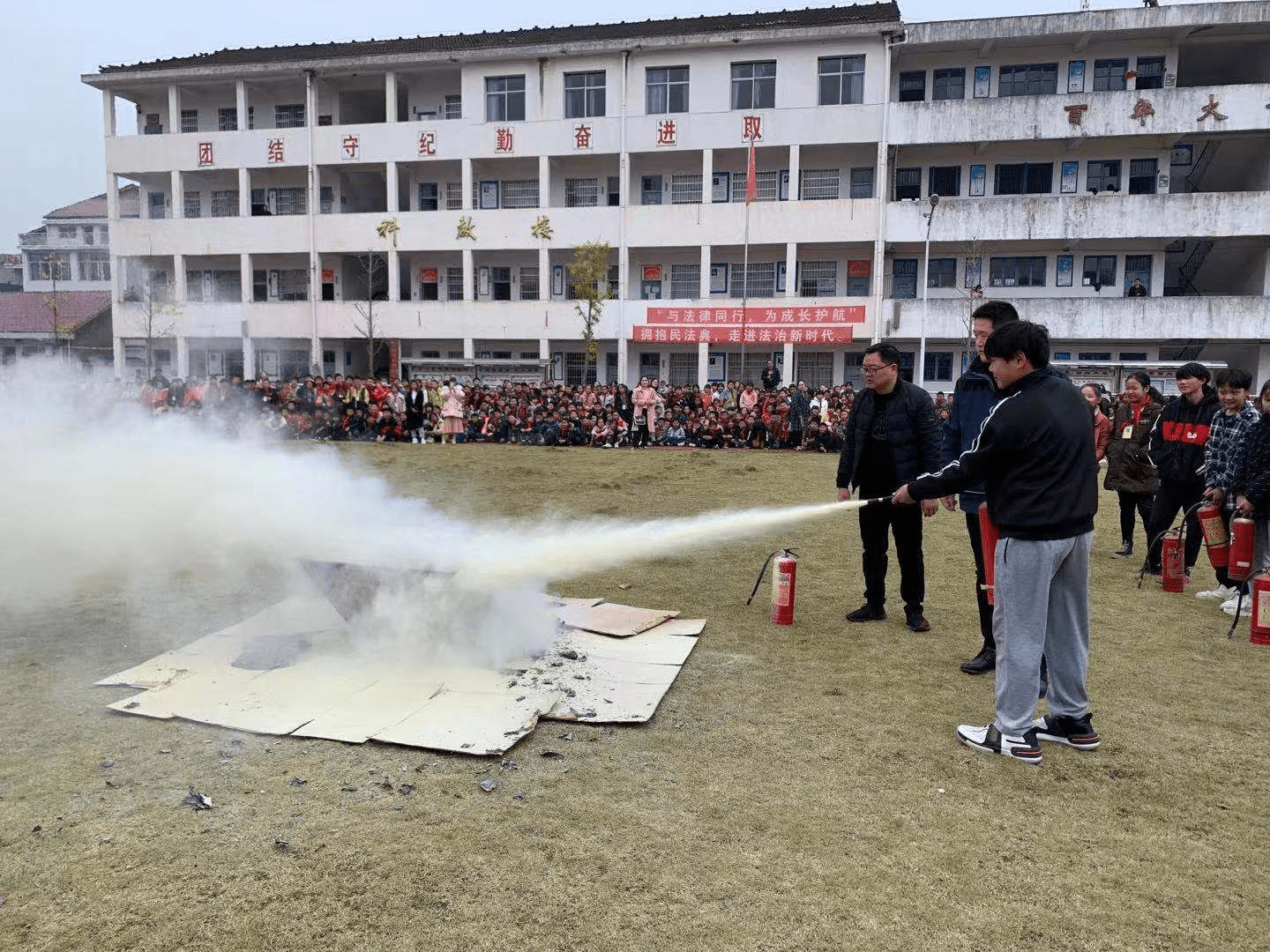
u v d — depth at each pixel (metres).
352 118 35.25
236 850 3.12
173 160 33.62
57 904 2.80
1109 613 6.66
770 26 29.88
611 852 3.14
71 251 50.81
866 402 6.06
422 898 2.84
